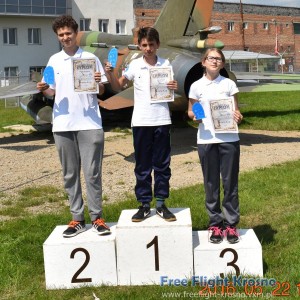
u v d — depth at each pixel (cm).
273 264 500
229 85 489
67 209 738
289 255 516
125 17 4456
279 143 1256
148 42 487
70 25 480
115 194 816
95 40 1642
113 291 466
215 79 491
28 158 1160
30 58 4234
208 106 484
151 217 498
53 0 4188
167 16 1262
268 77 1611
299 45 5981
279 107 2103
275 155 1095
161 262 471
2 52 4091
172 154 1153
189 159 1087
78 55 491
